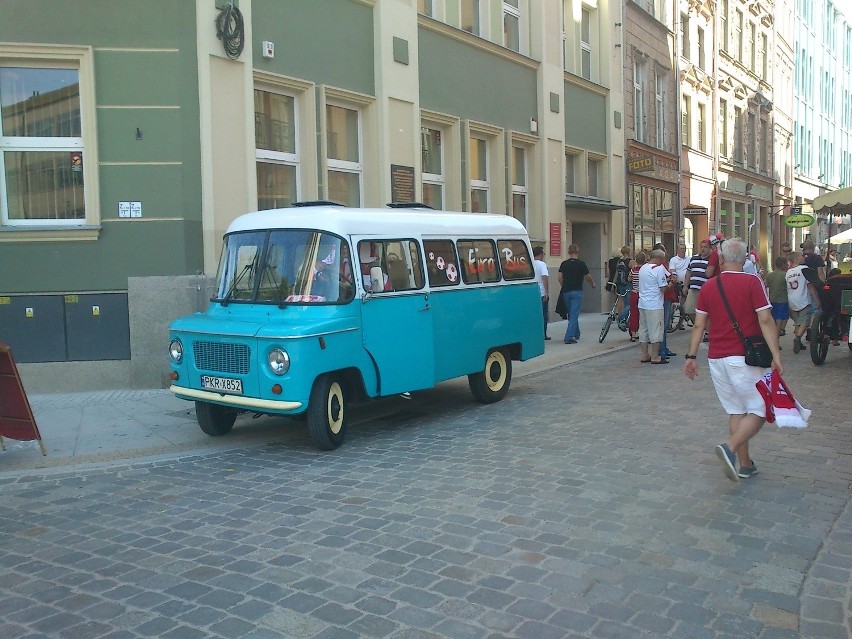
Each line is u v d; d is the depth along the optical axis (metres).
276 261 7.94
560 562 4.73
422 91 15.27
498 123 17.81
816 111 50.97
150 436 8.21
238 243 8.27
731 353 5.97
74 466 7.23
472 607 4.16
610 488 6.14
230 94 11.20
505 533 5.21
